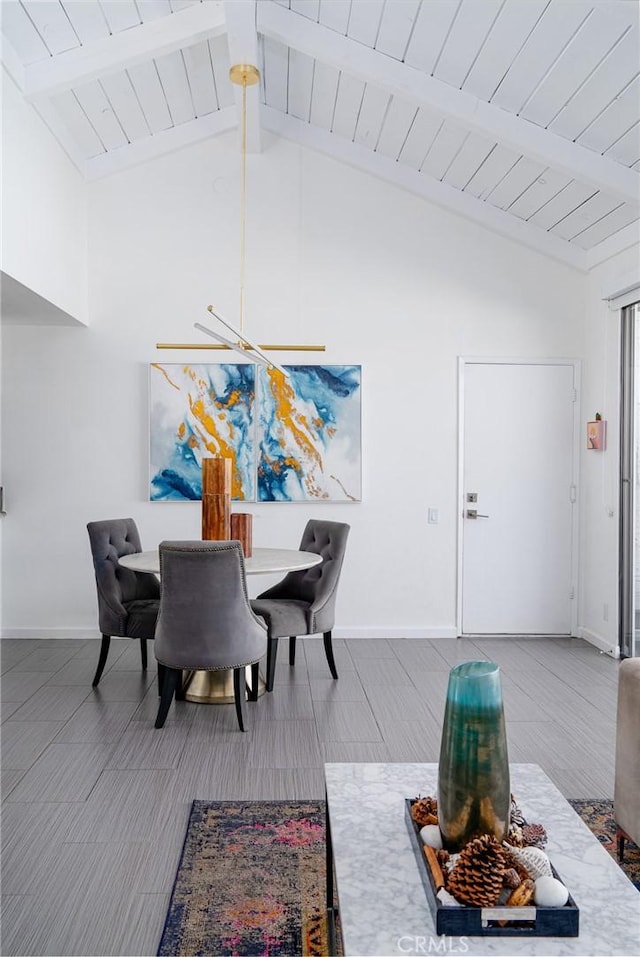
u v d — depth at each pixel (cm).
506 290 526
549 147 403
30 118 399
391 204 524
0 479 510
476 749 139
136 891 207
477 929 127
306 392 518
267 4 398
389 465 523
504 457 528
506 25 341
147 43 392
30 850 228
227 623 323
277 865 220
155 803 261
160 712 336
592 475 516
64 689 395
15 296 418
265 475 516
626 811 218
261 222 521
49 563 512
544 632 530
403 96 406
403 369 524
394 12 365
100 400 514
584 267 518
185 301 517
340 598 523
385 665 448
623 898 138
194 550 313
